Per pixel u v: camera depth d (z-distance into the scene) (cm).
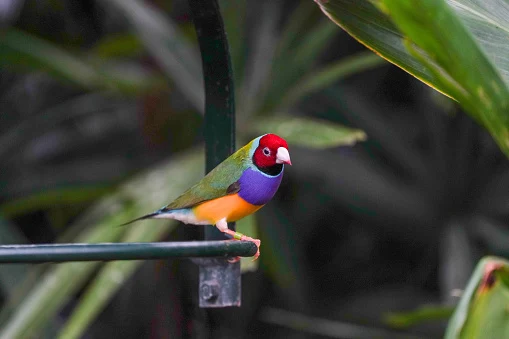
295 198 1371
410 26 338
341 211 1400
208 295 612
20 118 1316
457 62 337
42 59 1027
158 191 815
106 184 1039
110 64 1091
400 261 1420
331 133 799
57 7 1345
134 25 1011
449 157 1165
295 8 1344
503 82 336
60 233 1302
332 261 1451
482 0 466
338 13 418
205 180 670
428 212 1161
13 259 457
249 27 1020
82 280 833
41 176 1200
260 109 972
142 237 765
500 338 461
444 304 1056
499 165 1165
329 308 1190
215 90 642
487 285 468
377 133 1198
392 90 1430
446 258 1095
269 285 1369
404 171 1181
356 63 973
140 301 1241
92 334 1281
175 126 1084
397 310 1160
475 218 1146
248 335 1352
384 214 1169
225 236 708
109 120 1334
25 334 717
